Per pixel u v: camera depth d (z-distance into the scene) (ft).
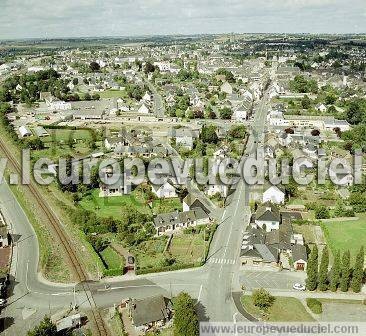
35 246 449.89
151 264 411.54
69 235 471.21
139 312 328.08
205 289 372.58
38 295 367.04
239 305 350.43
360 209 524.52
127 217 488.02
